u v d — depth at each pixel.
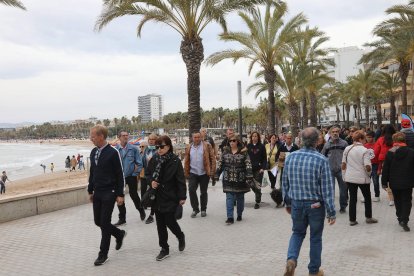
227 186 7.85
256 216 8.48
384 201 9.68
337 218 7.97
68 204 10.12
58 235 7.24
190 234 7.09
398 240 6.23
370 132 10.28
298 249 4.60
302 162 4.64
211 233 7.11
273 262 5.36
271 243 6.30
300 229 4.70
